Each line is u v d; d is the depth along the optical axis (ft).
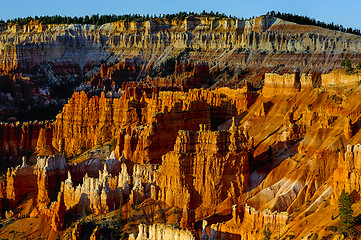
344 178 572.92
